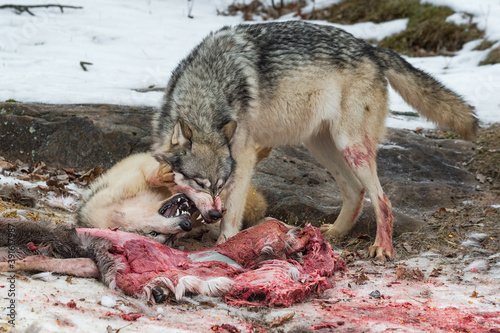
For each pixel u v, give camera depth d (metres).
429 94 8.16
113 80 13.44
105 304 4.68
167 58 15.99
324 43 7.78
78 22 18.34
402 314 5.07
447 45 18.09
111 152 9.68
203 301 5.04
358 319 4.89
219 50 7.51
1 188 7.71
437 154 10.87
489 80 14.43
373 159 7.74
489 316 5.07
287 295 5.19
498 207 8.76
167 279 5.02
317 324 4.71
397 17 19.62
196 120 6.92
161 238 6.57
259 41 7.66
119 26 18.52
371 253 7.22
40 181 8.71
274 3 21.38
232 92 7.23
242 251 5.88
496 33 17.31
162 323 4.48
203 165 6.54
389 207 7.50
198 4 22.16
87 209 6.84
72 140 9.84
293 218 8.50
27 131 9.96
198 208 6.57
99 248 5.39
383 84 7.93
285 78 7.55
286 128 7.82
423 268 6.70
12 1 18.73
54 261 5.22
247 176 7.32
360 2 20.38
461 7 18.75
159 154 6.87
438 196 9.14
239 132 7.25
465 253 7.17
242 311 4.95
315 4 21.05
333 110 7.74
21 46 15.80
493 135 11.51
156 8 21.36
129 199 6.85
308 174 9.69
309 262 6.11
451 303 5.43
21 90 11.67
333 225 8.20
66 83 12.71
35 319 4.07
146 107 11.23
